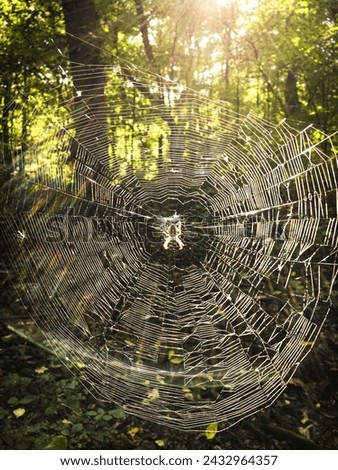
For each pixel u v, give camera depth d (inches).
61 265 221.8
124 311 234.8
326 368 250.2
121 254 246.1
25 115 289.1
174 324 233.5
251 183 227.6
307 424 226.7
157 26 515.2
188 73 507.5
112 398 187.8
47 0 407.5
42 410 210.2
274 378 200.1
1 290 277.4
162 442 209.9
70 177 253.9
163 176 249.4
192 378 208.8
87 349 207.9
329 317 277.7
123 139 255.4
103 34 444.5
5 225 224.2
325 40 462.9
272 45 478.6
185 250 263.6
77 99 302.2
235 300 253.0
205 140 234.5
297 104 499.5
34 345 244.8
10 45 397.7
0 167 274.4
